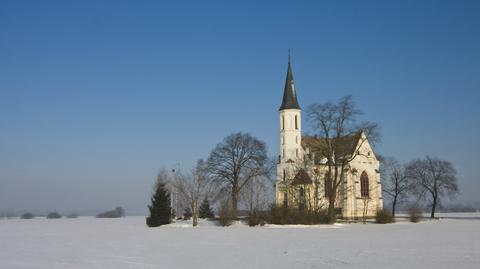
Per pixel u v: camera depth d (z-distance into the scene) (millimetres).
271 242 49938
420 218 104312
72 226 98000
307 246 44812
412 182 123625
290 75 118875
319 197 98062
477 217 134375
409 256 35688
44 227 94375
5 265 33656
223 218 87812
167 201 93375
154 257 37188
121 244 49344
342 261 33281
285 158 115000
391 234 60938
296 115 116500
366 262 32562
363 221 95125
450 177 121812
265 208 88500
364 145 110062
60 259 36656
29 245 49469
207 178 102625
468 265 30547
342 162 92500
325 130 90812
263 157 105750
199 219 108438
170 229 79375
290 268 30391
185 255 38375
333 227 80500
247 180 97812
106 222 125062
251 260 34656
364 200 101938
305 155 103000
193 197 90125
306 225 85500
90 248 45281
